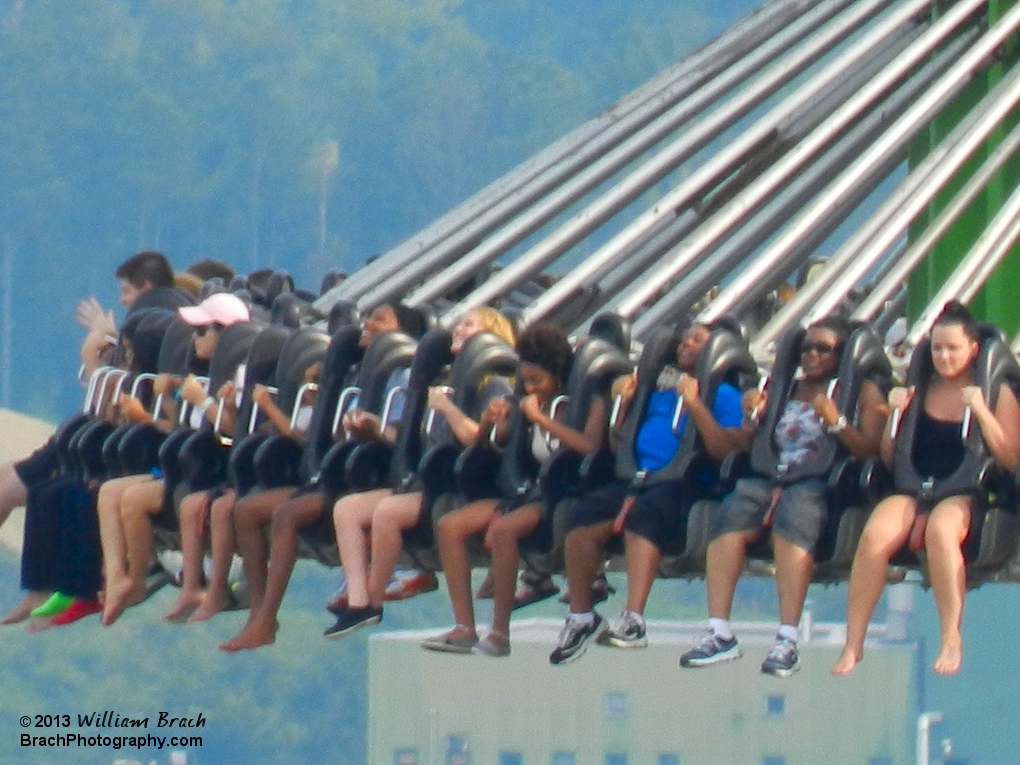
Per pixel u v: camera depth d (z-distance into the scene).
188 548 53.53
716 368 47.00
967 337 44.69
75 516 56.31
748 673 114.50
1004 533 45.03
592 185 60.72
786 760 115.25
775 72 60.38
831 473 45.56
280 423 52.03
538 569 49.16
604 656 115.56
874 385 45.72
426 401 50.16
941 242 58.12
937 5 60.19
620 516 47.22
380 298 60.50
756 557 46.72
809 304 54.94
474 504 48.88
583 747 115.88
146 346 55.97
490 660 117.06
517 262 58.91
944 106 57.12
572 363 48.53
